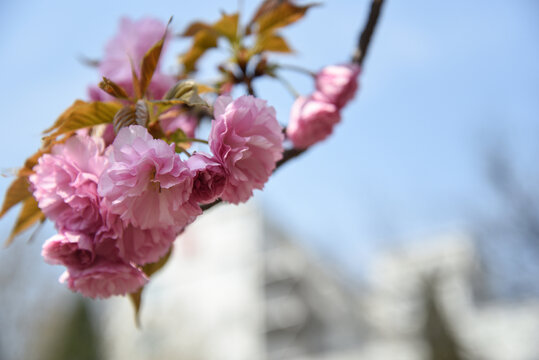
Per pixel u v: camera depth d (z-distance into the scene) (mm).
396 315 15750
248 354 18578
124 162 1126
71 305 16562
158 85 1562
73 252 1222
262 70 1846
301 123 1760
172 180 1121
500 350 14188
